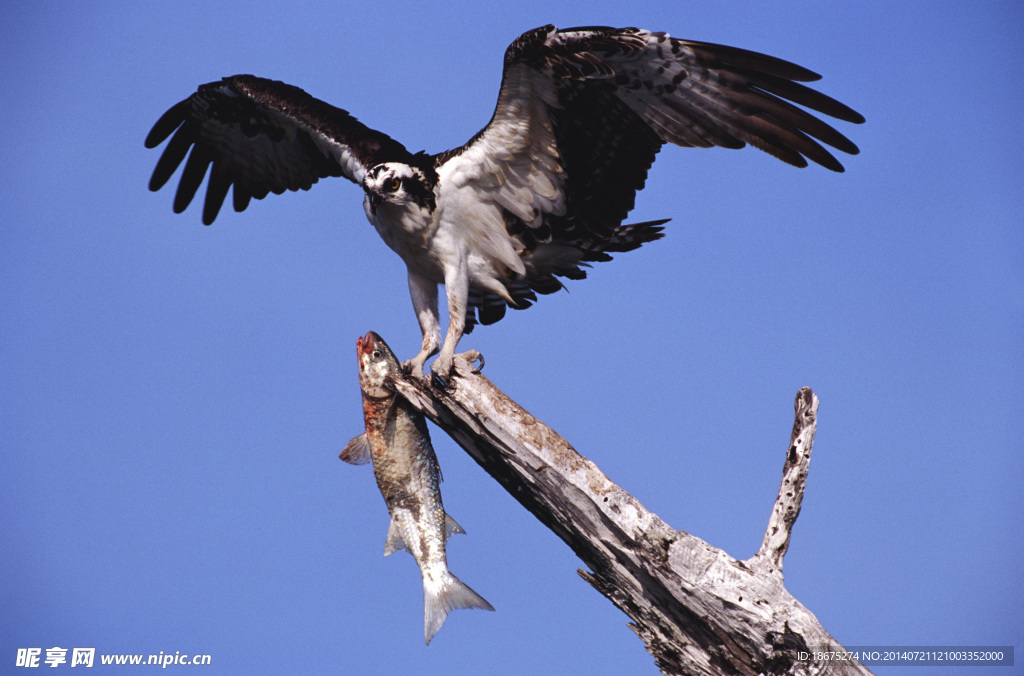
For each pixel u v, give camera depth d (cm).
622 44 1049
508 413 981
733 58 1080
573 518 971
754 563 921
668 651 971
